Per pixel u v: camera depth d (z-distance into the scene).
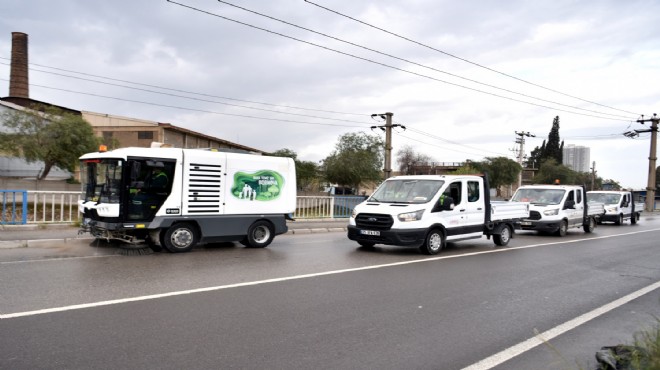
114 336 4.55
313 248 11.49
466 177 12.02
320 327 5.09
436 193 11.17
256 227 11.23
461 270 8.91
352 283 7.38
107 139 31.27
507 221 13.35
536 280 8.20
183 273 7.72
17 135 26.80
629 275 8.92
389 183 12.27
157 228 9.84
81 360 3.94
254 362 4.04
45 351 4.11
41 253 9.47
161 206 9.79
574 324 5.55
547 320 5.69
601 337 5.08
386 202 11.34
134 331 4.71
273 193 11.48
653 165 40.59
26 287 6.41
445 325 5.33
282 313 5.56
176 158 9.97
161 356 4.09
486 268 9.23
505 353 4.50
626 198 24.89
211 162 10.45
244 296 6.30
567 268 9.56
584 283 8.06
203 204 10.32
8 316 5.07
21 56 41.97
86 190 10.35
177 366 3.88
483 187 12.43
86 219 10.20
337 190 44.91
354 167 42.22
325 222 18.55
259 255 10.05
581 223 18.36
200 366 3.90
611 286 7.86
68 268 7.87
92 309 5.43
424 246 10.76
